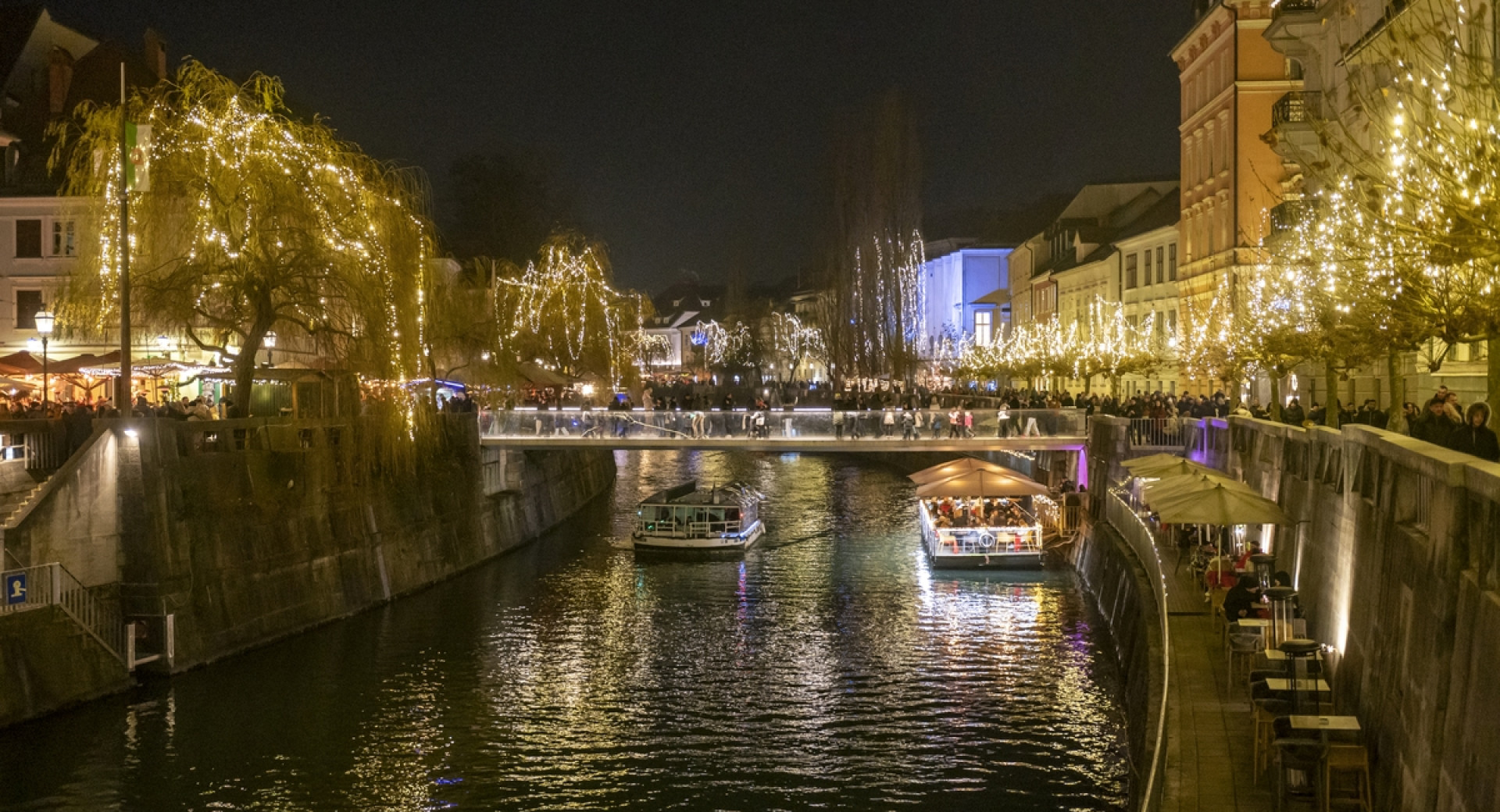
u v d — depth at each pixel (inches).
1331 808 557.0
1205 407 1815.9
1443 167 538.6
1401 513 558.9
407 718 1051.3
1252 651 758.5
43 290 1867.6
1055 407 2090.3
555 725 1037.2
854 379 3036.4
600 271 2422.5
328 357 1429.6
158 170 1247.5
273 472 1315.2
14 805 842.2
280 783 896.3
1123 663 1126.4
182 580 1142.3
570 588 1622.8
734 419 1952.5
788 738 1003.9
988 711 1068.5
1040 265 3693.4
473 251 3120.1
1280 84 2026.3
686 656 1263.5
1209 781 609.0
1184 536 1296.8
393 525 1556.3
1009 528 1758.1
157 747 959.0
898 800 872.3
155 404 1566.2
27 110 2025.1
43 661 992.2
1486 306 618.8
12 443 1155.3
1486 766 398.0
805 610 1480.1
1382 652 572.1
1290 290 1162.6
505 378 2076.8
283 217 1290.6
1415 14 800.3
